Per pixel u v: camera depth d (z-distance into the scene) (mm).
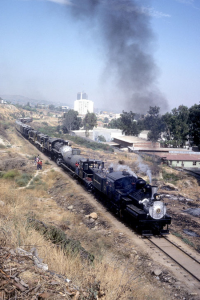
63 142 38312
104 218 17844
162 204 14992
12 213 10461
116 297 5637
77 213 19734
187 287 10219
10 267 4684
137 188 16297
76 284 5473
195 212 20531
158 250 13414
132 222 16203
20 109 184250
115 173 19500
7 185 25328
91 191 24422
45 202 22328
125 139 66125
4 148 46906
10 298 3824
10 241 6535
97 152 51781
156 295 9172
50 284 4512
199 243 14430
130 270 11188
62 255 6980
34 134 52531
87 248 13000
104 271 7023
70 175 30969
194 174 40500
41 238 8102
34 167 34156
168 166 44281
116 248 13547
